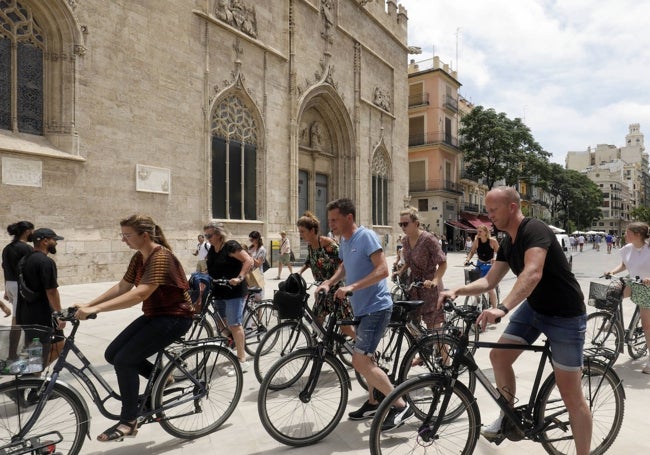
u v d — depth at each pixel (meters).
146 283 3.38
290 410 3.69
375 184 27.41
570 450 3.36
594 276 16.75
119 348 3.47
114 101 13.46
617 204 135.38
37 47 12.29
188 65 15.78
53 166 12.03
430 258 5.09
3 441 2.96
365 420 4.10
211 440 3.74
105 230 13.19
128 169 13.81
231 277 5.65
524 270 2.83
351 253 3.78
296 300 4.30
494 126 40.66
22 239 5.54
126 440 3.73
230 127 17.81
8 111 11.75
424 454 3.06
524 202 61.94
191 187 15.79
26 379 3.06
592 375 3.39
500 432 3.23
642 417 4.13
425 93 40.12
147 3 14.42
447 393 3.06
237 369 4.09
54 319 3.25
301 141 22.95
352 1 25.16
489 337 7.11
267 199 19.23
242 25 18.00
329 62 23.00
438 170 39.75
